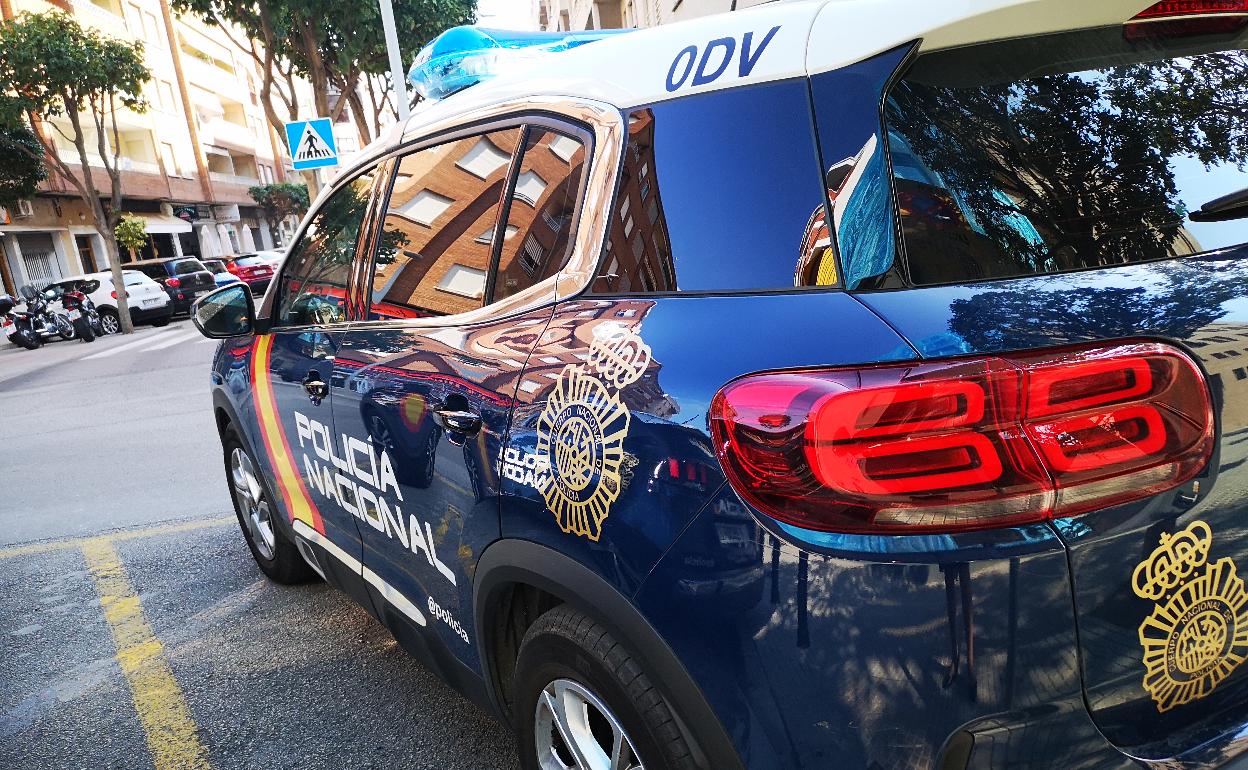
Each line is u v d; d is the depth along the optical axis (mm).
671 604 1332
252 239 58406
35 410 10055
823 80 1395
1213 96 1464
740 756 1300
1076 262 1290
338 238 2713
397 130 2576
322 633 3340
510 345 1742
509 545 1669
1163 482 1184
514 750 2506
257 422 3168
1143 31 1463
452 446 1846
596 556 1455
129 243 33344
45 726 2898
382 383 2164
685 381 1334
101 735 2811
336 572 2822
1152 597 1204
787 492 1197
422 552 2098
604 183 1681
